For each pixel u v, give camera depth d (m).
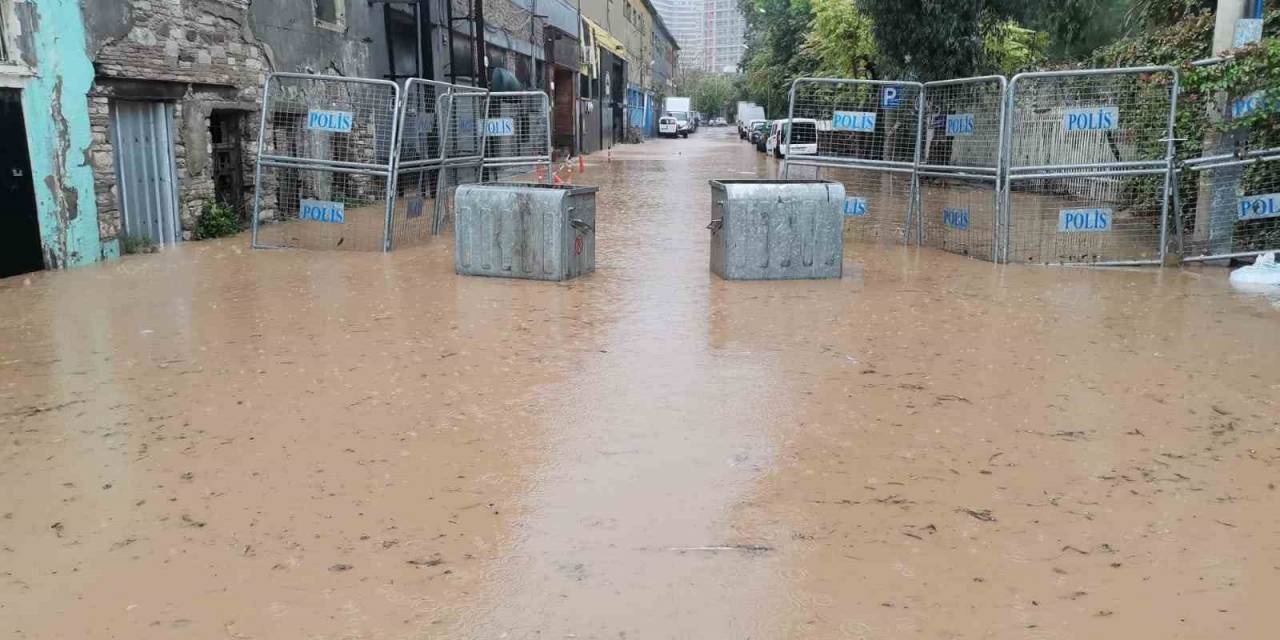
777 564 3.74
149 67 11.72
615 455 4.87
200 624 3.31
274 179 14.77
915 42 20.42
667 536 3.98
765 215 9.74
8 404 5.63
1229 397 5.80
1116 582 3.59
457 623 3.32
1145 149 11.30
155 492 4.38
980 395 5.87
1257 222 10.59
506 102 15.01
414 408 5.59
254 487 4.45
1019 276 10.20
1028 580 3.61
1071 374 6.32
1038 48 26.45
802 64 41.84
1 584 3.57
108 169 11.14
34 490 4.40
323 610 3.40
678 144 58.97
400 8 20.22
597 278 10.02
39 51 9.99
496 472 4.65
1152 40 13.99
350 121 11.55
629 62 60.56
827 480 4.55
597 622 3.32
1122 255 11.27
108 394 5.83
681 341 7.22
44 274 10.05
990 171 11.14
